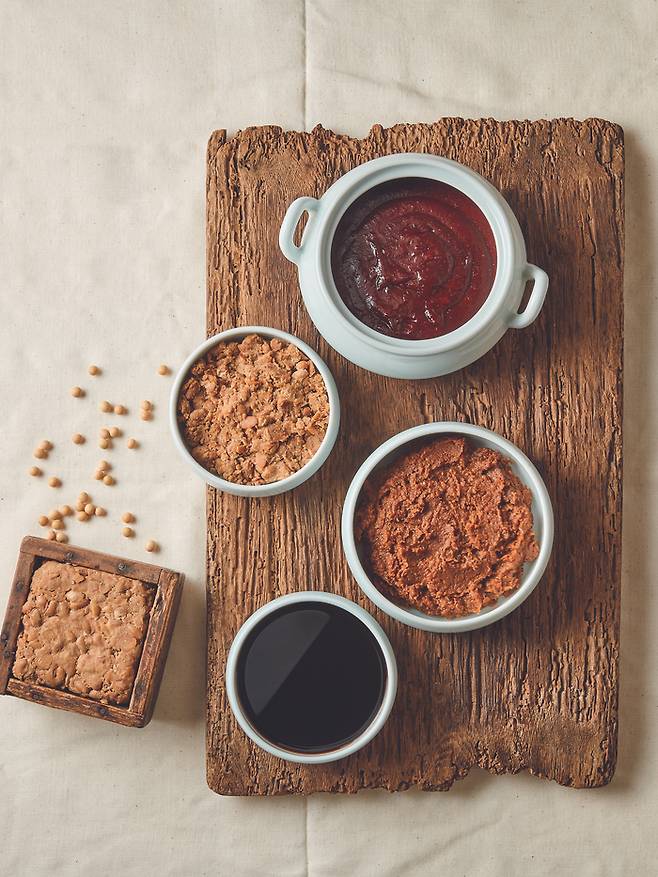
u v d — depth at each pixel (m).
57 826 0.72
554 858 0.71
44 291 0.73
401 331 0.62
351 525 0.64
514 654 0.68
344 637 0.66
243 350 0.65
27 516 0.72
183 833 0.71
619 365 0.68
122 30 0.73
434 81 0.72
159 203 0.73
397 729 0.68
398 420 0.68
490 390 0.68
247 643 0.66
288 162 0.68
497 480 0.64
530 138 0.69
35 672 0.66
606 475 0.68
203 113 0.72
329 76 0.72
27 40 0.72
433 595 0.64
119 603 0.67
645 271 0.72
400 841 0.71
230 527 0.68
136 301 0.73
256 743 0.64
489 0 0.72
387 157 0.62
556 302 0.68
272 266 0.68
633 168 0.72
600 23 0.72
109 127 0.73
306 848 0.71
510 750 0.68
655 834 0.71
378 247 0.62
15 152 0.73
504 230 0.61
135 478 0.72
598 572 0.68
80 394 0.72
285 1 0.72
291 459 0.65
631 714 0.72
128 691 0.66
